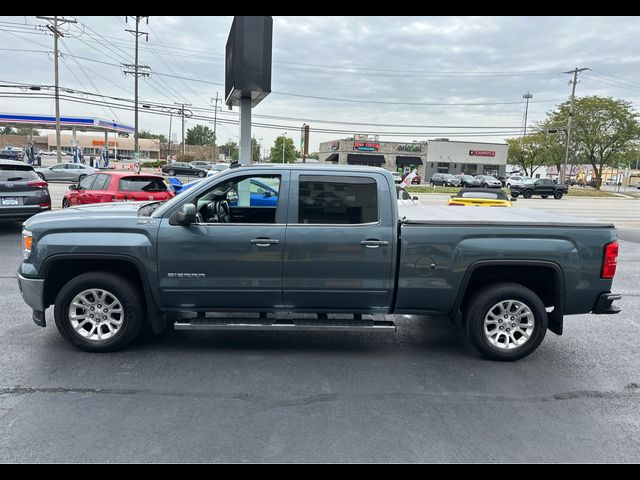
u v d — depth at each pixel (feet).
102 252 15.01
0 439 10.48
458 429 11.41
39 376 13.76
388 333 18.43
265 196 18.65
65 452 10.06
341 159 227.40
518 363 15.71
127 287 15.34
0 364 14.55
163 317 16.11
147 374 14.06
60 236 15.08
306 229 15.16
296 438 10.81
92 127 199.72
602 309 15.58
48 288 15.64
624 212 85.35
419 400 12.87
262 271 15.24
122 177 37.73
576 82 167.43
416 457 10.20
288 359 15.53
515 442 10.91
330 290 15.42
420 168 233.14
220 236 15.05
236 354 15.83
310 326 15.44
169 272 15.15
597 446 10.84
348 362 15.43
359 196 15.35
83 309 15.51
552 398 13.21
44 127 205.67
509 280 16.20
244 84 33.14
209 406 12.21
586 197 147.13
